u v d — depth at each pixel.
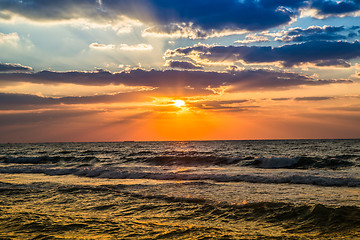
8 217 7.73
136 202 9.91
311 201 9.49
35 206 9.45
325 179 13.93
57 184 14.18
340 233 5.94
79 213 8.37
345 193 11.12
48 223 7.00
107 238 5.69
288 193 11.25
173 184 13.70
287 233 6.12
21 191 12.13
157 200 10.15
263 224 7.01
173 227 6.61
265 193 11.26
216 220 7.52
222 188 12.57
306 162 24.09
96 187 12.85
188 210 8.65
